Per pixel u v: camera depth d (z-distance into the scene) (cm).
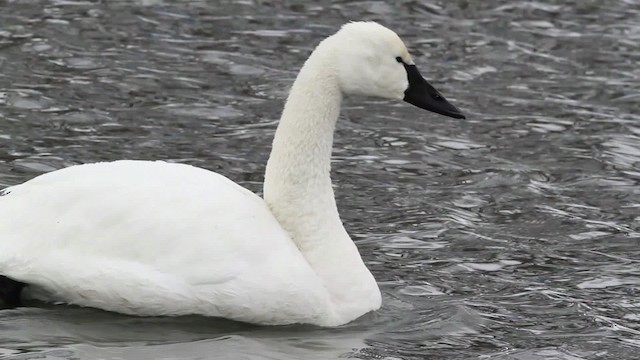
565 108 2042
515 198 1680
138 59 2094
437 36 2317
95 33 2181
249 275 1169
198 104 1936
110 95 1936
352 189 1678
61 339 1126
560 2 2530
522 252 1495
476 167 1789
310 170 1248
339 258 1248
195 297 1161
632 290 1391
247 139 1820
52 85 1947
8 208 1187
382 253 1470
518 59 2242
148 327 1162
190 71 2069
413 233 1538
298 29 2294
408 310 1289
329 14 2377
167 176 1200
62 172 1205
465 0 2492
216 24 2284
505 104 2048
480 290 1372
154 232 1163
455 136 1911
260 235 1189
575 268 1453
